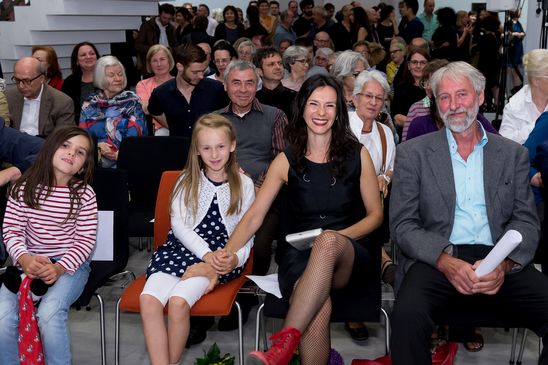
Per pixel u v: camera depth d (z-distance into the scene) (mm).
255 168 3621
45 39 6562
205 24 8539
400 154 2631
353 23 10102
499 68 8906
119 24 7480
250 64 3611
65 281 2562
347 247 2383
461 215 2566
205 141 2652
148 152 3779
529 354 2982
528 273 2439
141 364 2924
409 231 2520
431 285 2400
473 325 2402
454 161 2584
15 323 2512
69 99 4383
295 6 11242
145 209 3688
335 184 2641
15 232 2633
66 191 2654
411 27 10484
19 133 3137
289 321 2246
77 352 3033
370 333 3195
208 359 2385
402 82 5113
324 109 2576
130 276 3215
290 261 2523
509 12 7254
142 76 7961
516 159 2549
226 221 2717
